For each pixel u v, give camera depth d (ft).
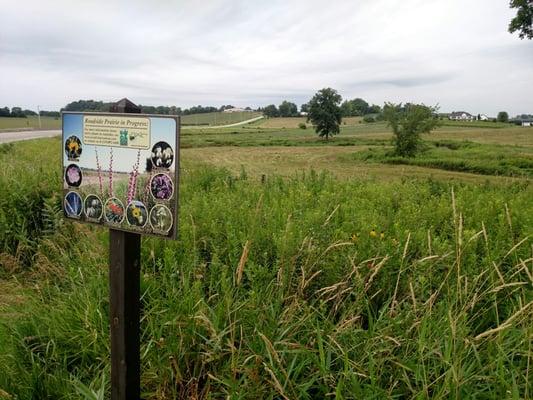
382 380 8.05
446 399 7.10
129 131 7.15
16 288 14.01
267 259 11.97
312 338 9.02
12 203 19.95
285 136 304.09
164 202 6.95
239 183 26.02
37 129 328.49
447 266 10.46
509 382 7.39
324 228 12.81
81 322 10.36
